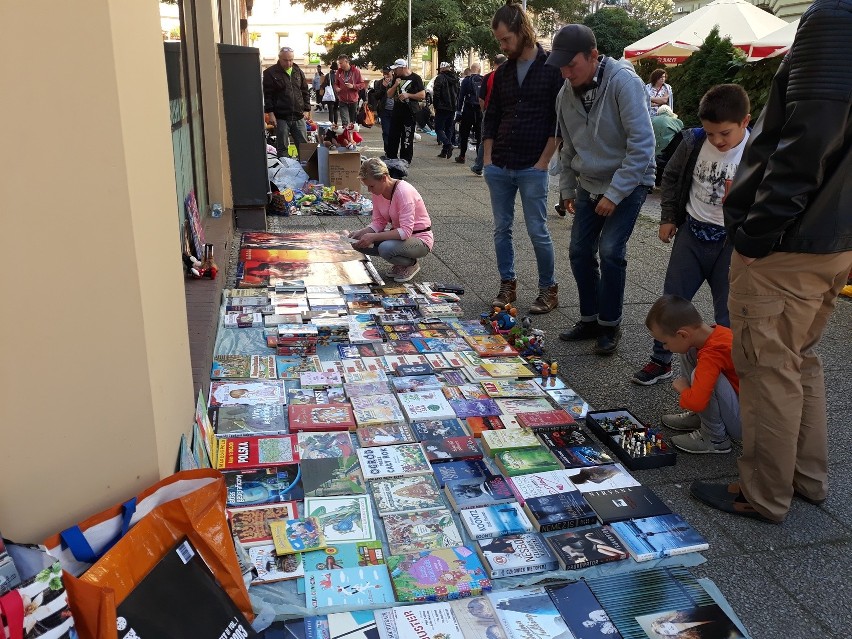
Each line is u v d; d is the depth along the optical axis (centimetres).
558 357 414
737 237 234
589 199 403
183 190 485
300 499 260
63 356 169
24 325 164
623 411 338
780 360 244
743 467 265
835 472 298
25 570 154
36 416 171
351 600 212
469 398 349
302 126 1095
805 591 230
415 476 280
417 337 426
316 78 2605
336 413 323
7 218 157
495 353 403
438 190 980
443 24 2823
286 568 224
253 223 693
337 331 412
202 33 614
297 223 741
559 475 283
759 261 236
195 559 181
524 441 307
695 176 336
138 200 172
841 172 216
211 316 384
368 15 3136
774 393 247
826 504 277
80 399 173
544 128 441
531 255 636
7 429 170
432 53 3569
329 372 370
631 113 366
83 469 179
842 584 233
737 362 255
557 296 494
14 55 148
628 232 389
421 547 239
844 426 338
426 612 210
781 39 1016
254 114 659
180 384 225
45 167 156
